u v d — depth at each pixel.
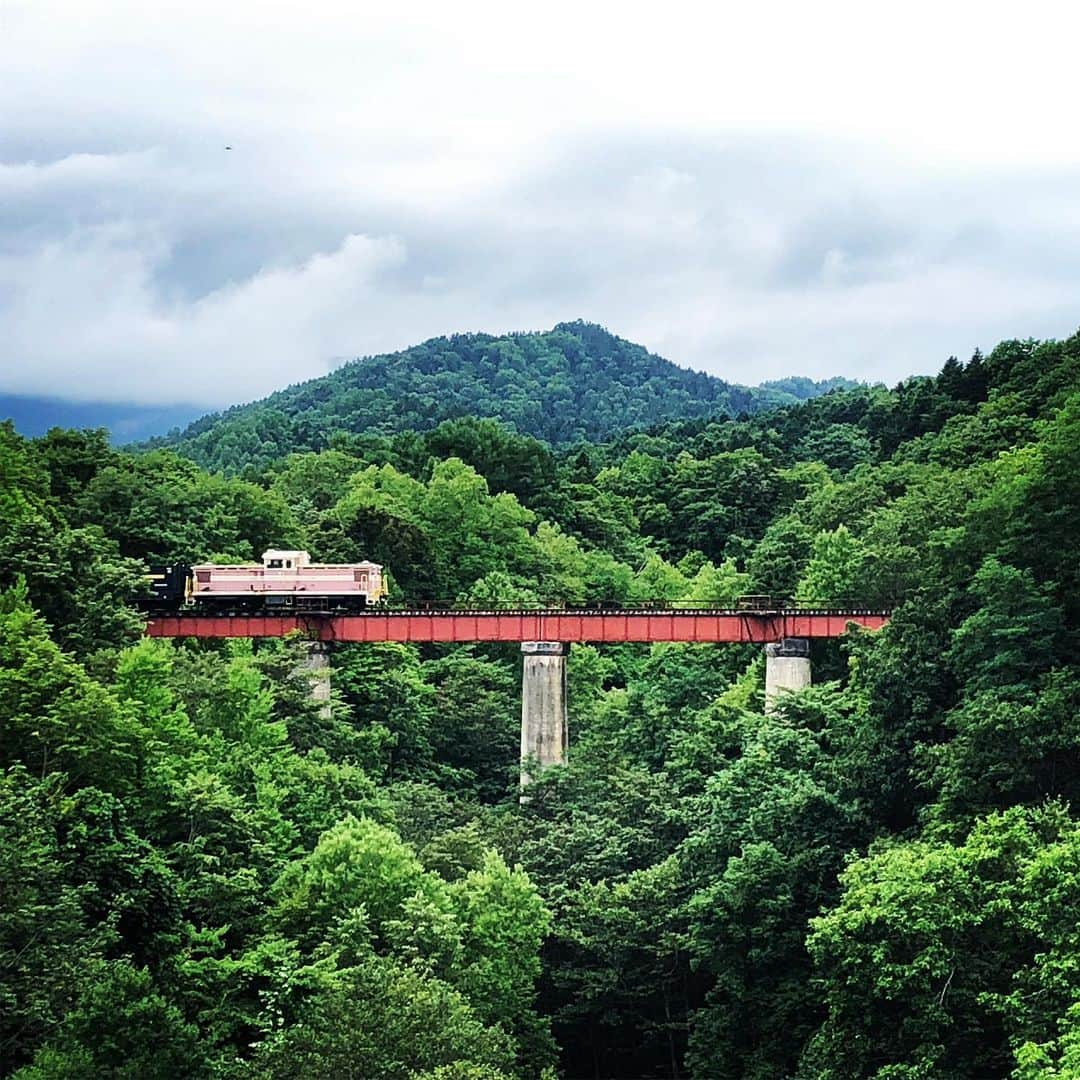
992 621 108.25
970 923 81.62
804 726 125.56
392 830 119.38
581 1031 113.56
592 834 121.62
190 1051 73.62
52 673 98.19
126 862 85.88
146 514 182.00
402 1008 77.31
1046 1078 67.12
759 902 100.56
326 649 158.25
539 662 155.62
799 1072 91.00
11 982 74.31
